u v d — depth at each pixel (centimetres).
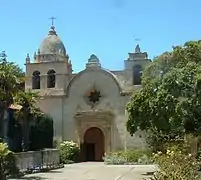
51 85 5025
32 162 3169
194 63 2567
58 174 2970
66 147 4550
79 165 4069
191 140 2614
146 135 4231
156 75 3056
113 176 2791
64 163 4350
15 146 3894
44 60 5053
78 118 4841
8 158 2641
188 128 2623
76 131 4841
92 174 2958
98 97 4862
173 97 2483
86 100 4881
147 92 2800
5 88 3003
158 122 2675
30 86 5000
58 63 4978
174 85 2494
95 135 4941
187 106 2417
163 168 1630
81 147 4828
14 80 3039
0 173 2470
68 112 4900
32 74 5041
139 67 4838
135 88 4775
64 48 5200
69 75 5059
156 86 2741
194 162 1689
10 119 3794
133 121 2878
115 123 4766
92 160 4916
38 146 4384
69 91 4928
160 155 1895
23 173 2930
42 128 4472
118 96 4800
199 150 2408
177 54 2938
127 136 4675
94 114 4784
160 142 3728
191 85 2448
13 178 2656
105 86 4853
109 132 4756
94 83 4881
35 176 2808
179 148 2422
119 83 4822
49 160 3547
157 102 2547
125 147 4669
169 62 3008
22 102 3694
